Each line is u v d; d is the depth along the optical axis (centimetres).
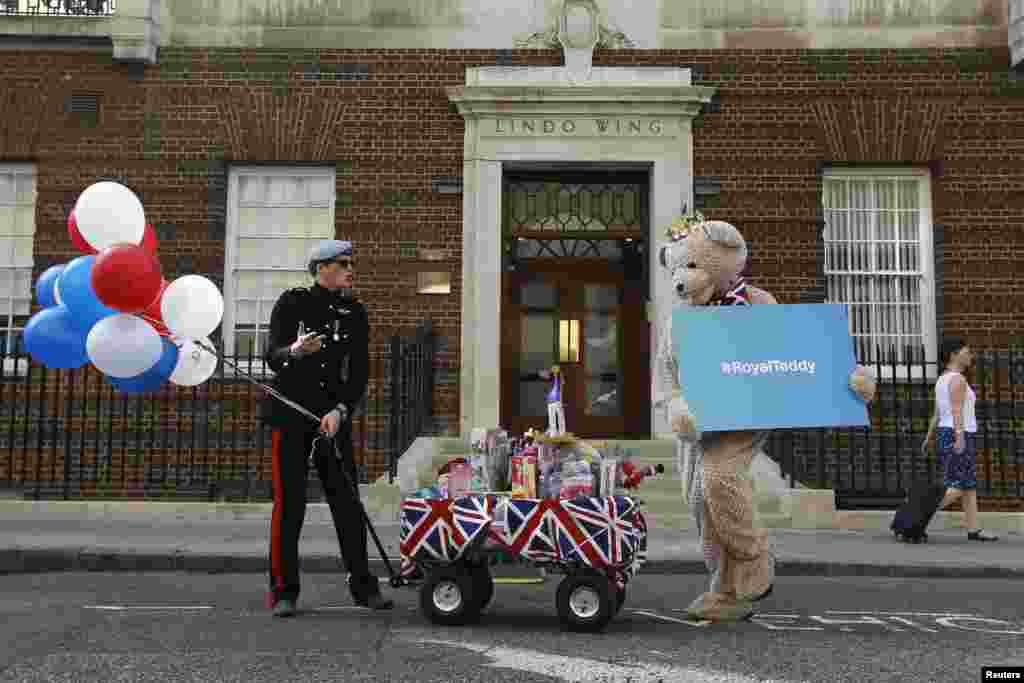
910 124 1135
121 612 523
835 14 1155
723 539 509
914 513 843
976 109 1136
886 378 1106
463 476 523
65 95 1141
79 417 1084
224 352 1120
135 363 512
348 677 376
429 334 1107
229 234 1146
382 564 709
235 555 725
